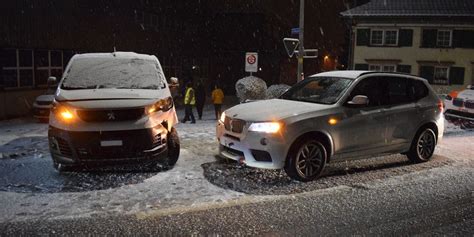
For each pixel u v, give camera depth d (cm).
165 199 584
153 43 2575
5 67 1571
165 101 734
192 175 700
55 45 1786
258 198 598
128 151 665
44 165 752
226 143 714
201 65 3275
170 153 747
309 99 767
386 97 776
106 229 481
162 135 703
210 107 2295
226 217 525
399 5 3316
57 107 680
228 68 3366
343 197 610
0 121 1470
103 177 679
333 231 487
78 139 650
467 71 3145
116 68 802
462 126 1353
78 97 686
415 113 801
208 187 640
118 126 660
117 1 2195
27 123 1415
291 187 650
